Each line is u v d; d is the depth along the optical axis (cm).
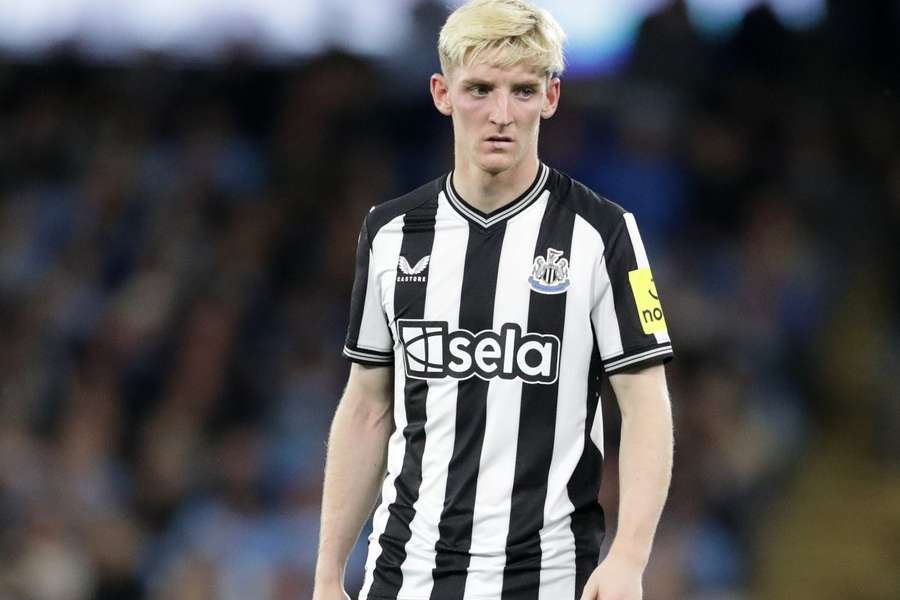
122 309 3781
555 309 1371
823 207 3981
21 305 3866
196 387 3588
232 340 3684
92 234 4016
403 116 4216
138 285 3841
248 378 3634
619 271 1376
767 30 4200
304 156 4141
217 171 4131
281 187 4091
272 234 3956
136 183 4122
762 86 4156
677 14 4147
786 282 3794
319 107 4231
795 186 4000
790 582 3362
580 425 1376
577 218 1395
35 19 4397
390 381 1470
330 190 4069
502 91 1335
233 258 3884
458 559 1365
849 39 4228
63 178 4200
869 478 3553
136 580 3294
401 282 1410
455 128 1402
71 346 3744
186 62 4344
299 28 4328
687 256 3822
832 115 4128
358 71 4272
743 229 3919
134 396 3628
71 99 4331
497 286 1381
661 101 4069
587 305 1373
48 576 3250
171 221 4022
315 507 3309
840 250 3925
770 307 3738
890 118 4156
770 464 3466
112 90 4338
